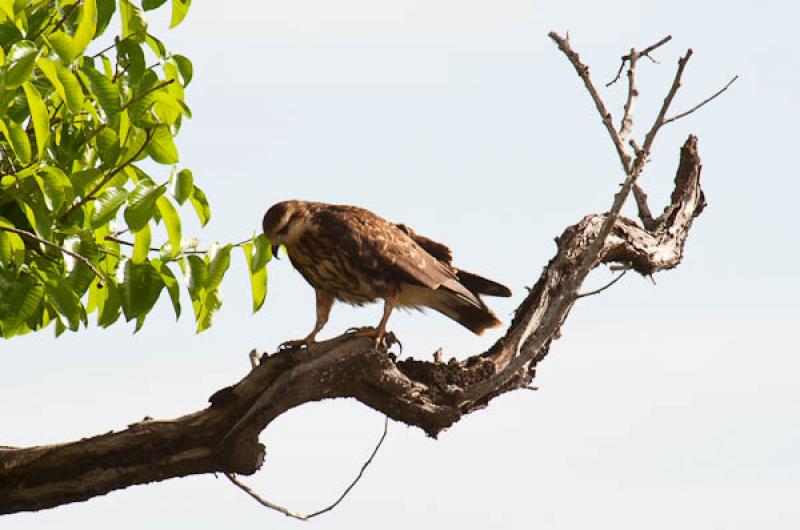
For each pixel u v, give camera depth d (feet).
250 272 36.81
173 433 34.40
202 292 35.68
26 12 33.68
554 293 42.22
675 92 34.04
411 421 37.06
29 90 30.66
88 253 33.76
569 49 42.37
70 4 34.50
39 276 34.91
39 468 34.47
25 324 38.01
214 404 34.45
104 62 34.50
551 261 43.21
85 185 32.32
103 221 32.96
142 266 33.91
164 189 32.48
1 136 33.88
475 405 39.11
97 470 34.47
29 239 34.94
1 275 33.50
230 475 38.04
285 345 40.06
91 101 34.71
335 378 34.94
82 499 34.73
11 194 32.99
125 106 32.58
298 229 42.06
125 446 34.37
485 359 38.99
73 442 34.53
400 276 41.91
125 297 33.68
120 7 35.17
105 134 32.94
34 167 32.14
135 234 33.37
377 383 35.55
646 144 34.63
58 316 38.63
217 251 34.63
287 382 34.27
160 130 32.94
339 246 41.47
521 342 40.78
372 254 41.47
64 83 30.78
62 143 34.99
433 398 37.04
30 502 34.60
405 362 37.70
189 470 34.88
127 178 35.68
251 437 34.55
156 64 36.47
